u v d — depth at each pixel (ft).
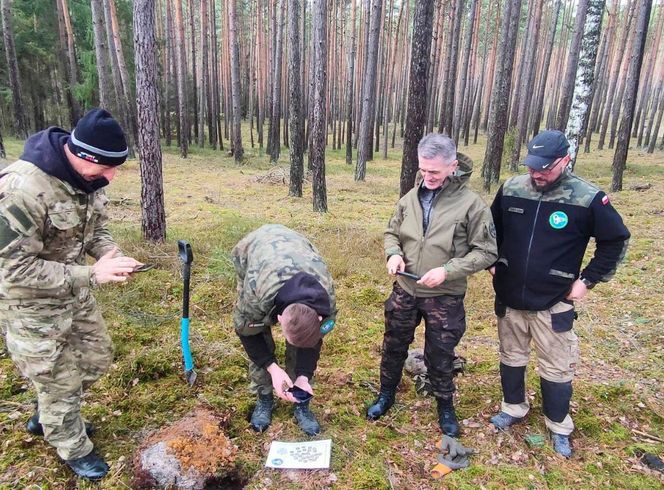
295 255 7.47
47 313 6.97
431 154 7.77
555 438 9.18
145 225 19.44
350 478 8.11
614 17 77.46
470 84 84.43
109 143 6.51
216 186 41.55
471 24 73.72
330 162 66.33
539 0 60.23
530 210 8.48
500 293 9.10
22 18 64.95
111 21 54.13
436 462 8.64
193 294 15.06
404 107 98.89
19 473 7.81
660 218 28.84
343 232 24.41
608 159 63.00
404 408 10.21
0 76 66.03
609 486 8.21
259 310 7.32
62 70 65.57
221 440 8.30
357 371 11.46
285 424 9.36
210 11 73.82
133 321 13.08
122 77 55.36
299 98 36.32
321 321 7.00
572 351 8.75
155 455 7.82
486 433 9.46
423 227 8.59
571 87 51.01
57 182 6.57
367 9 61.36
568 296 8.48
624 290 17.17
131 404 9.66
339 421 9.63
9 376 10.25
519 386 9.47
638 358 12.44
